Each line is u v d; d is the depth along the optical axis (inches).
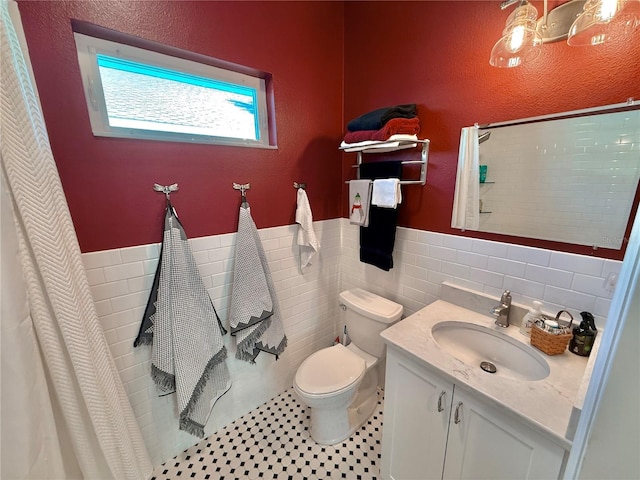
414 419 43.5
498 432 33.5
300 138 65.2
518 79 42.6
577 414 26.1
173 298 48.6
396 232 64.9
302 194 65.7
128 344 49.2
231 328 57.1
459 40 48.3
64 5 37.5
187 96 52.2
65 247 35.8
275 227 64.9
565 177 40.1
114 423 41.4
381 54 60.7
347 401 57.9
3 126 30.4
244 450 59.6
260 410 69.8
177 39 46.2
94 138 42.0
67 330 35.6
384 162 60.5
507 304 45.9
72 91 39.7
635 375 15.8
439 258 57.6
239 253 56.5
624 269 16.6
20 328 31.9
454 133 51.4
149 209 48.0
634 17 31.2
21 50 33.0
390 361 45.3
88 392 37.7
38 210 33.0
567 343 38.5
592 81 36.2
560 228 41.6
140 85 47.6
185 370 49.8
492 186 47.8
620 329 16.1
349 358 63.1
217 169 54.2
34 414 33.5
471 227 51.5
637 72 32.9
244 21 52.6
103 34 41.8
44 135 34.6
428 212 58.1
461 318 49.9
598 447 18.2
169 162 48.8
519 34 35.9
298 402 72.3
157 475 54.8
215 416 63.4
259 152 59.2
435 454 41.6
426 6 51.6
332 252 78.1
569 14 36.4
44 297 34.7
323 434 60.2
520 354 43.2
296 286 72.2
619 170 35.6
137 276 48.3
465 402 36.0
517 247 46.2
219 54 50.6
